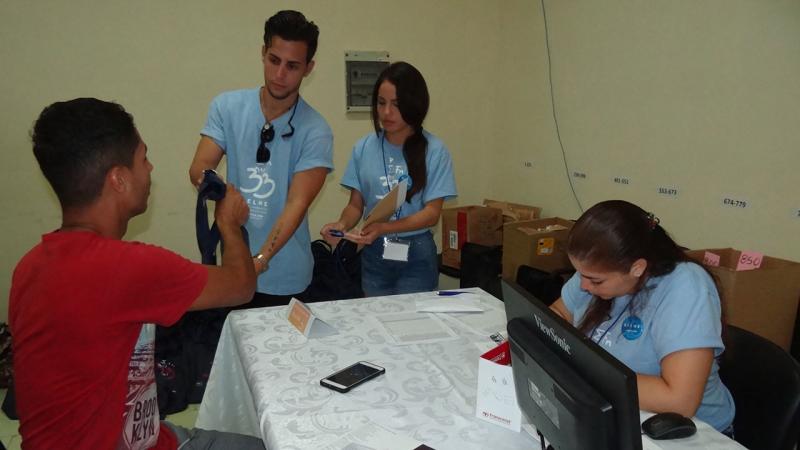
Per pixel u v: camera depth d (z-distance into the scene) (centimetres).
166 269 100
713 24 231
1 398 247
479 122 383
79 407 94
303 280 199
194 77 312
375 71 346
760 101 217
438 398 116
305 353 137
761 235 224
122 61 298
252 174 187
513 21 354
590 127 304
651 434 99
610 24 282
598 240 112
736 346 128
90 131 96
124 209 104
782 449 112
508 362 110
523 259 294
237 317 160
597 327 129
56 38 286
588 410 75
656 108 262
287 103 183
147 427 110
